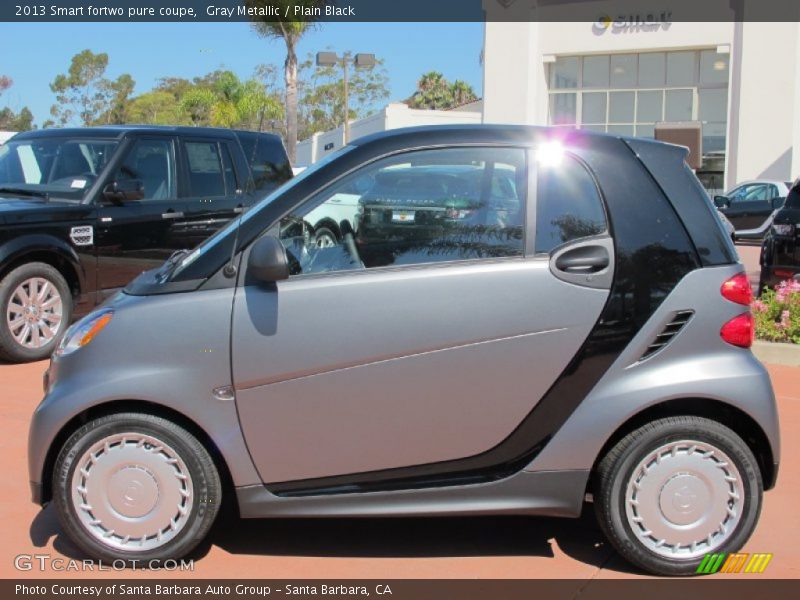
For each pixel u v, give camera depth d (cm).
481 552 404
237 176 916
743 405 368
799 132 2488
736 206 2100
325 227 380
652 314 368
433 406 370
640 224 374
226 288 374
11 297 739
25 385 687
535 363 368
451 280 369
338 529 429
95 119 6444
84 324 386
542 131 390
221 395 371
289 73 3253
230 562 391
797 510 453
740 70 2475
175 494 376
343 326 367
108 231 798
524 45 2741
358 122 3994
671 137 774
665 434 367
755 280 1353
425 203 381
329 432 371
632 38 2612
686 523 373
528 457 373
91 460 375
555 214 376
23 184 829
